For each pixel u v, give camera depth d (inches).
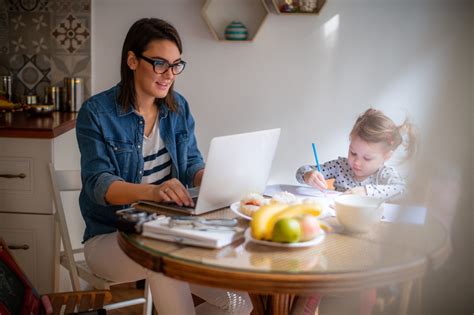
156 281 73.7
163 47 80.0
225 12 121.2
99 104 82.7
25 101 126.8
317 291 50.9
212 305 90.0
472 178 115.1
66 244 92.4
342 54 119.3
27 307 66.3
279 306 61.9
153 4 123.2
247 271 51.2
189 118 92.7
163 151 89.1
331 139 122.3
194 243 57.5
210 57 123.0
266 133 72.6
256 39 121.0
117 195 72.7
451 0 114.6
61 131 103.8
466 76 116.0
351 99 120.3
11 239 103.4
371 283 52.2
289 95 122.0
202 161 93.1
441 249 58.6
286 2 116.1
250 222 65.1
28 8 127.2
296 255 55.8
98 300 71.7
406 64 117.6
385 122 98.0
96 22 125.7
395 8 116.3
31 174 101.5
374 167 99.0
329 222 67.3
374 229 65.1
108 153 82.2
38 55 128.4
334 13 118.1
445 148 117.0
